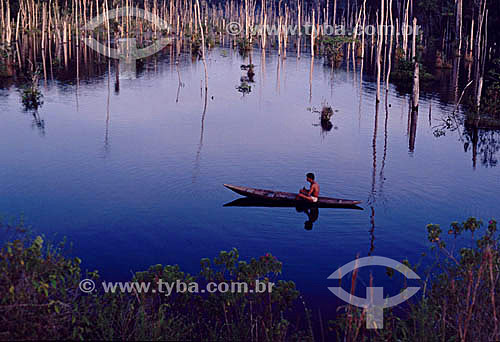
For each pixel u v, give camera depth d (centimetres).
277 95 3441
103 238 1177
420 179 1698
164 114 2725
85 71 4331
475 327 678
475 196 1526
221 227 1258
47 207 1357
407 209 1407
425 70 4444
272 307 845
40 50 5697
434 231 746
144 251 1117
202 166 1788
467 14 7350
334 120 2694
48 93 3228
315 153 2017
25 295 604
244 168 1780
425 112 2925
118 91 3406
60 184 1550
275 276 1015
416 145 2195
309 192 1422
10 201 1393
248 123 2562
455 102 3231
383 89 3766
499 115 2745
